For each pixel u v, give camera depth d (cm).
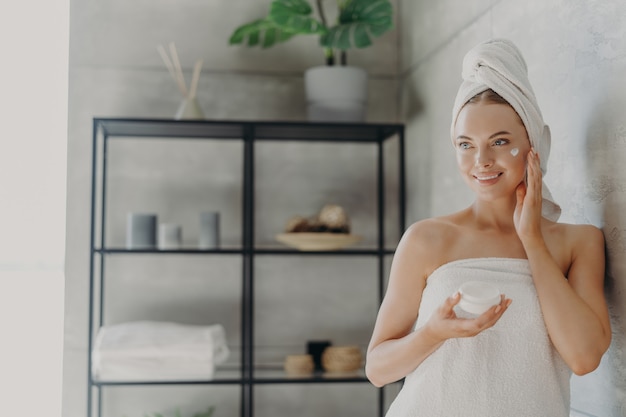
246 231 228
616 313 114
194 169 237
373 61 247
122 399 230
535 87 143
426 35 216
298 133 228
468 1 181
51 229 235
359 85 223
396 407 111
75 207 231
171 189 236
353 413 239
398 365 106
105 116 234
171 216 236
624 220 112
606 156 118
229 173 238
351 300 242
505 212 112
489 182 106
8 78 234
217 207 238
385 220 246
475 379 104
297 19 213
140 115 235
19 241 233
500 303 94
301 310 239
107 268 231
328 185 243
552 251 110
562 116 132
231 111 239
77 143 232
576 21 128
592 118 122
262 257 238
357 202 244
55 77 236
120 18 236
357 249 232
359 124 218
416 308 112
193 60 238
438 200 204
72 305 229
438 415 104
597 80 121
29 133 234
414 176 226
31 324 233
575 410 128
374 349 111
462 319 95
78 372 228
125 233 233
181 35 238
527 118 105
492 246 109
